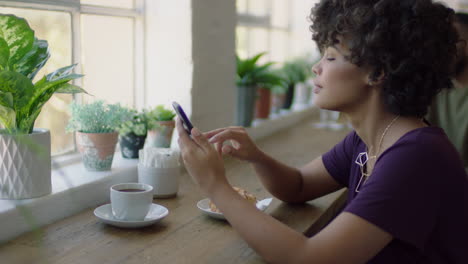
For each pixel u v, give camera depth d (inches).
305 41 153.7
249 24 120.6
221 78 85.2
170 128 68.4
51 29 59.2
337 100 41.6
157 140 68.3
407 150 37.1
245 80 97.1
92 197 53.7
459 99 79.2
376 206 35.4
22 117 46.9
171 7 73.0
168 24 73.6
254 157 52.3
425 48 37.3
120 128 62.8
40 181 46.8
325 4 41.7
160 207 51.4
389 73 38.1
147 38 75.0
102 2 67.1
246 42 120.2
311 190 55.2
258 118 109.4
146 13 74.3
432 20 37.8
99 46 67.9
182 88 74.5
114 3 69.4
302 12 152.3
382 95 40.4
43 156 46.7
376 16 37.6
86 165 58.3
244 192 53.7
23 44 44.4
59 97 62.6
